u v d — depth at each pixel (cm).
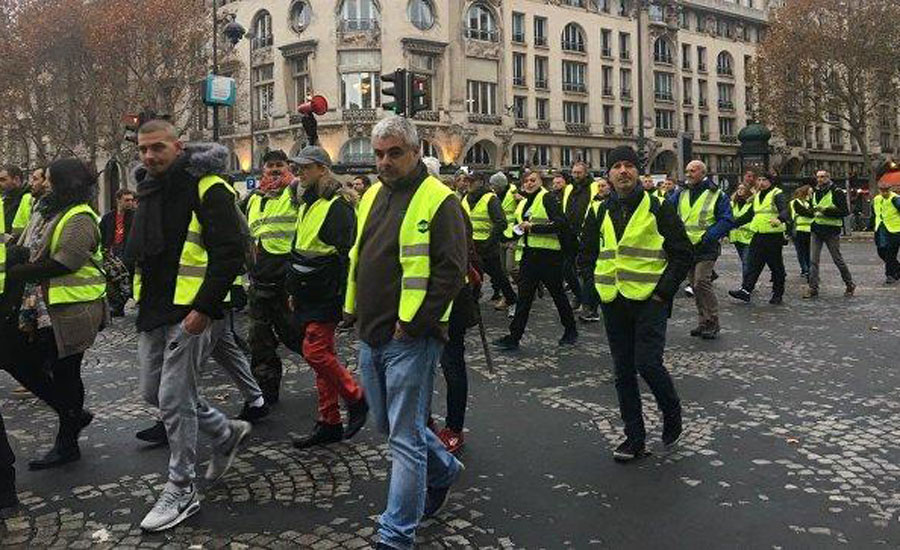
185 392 395
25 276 439
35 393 489
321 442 514
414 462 343
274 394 615
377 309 349
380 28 4325
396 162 350
